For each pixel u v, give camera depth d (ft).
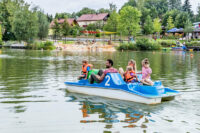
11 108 25.90
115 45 223.71
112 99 30.19
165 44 234.99
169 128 20.54
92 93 32.48
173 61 94.53
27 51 160.66
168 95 28.91
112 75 30.81
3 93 32.89
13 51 158.10
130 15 244.22
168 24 328.90
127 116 23.57
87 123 21.59
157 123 21.67
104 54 142.51
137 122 21.91
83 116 23.50
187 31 262.26
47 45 193.36
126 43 207.92
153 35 313.53
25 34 201.05
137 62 87.97
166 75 52.31
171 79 46.52
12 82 41.45
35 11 208.23
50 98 30.48
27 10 206.08
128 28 247.70
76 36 288.92
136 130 20.06
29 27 203.21
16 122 21.75
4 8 249.75
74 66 69.67
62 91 34.65
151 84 30.01
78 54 137.80
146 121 22.20
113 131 19.81
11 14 243.60
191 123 21.74
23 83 40.52
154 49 207.21
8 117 23.00
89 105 27.43
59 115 23.77
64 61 87.71
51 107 26.48
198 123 21.74
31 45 195.72
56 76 48.88
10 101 28.76
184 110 25.57
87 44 211.82
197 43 214.69
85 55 129.49
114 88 30.19
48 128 20.43
